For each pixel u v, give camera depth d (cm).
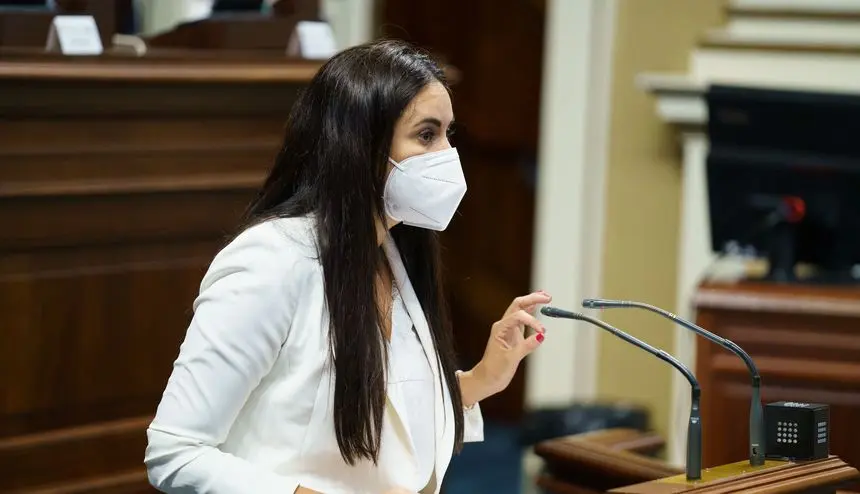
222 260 693
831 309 1218
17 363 1088
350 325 688
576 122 1894
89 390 1134
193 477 662
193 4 1881
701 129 1800
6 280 1078
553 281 1922
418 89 707
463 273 2356
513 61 2289
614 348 1891
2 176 1061
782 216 1375
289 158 726
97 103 1109
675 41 1844
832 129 1337
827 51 1752
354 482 708
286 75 1227
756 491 677
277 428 693
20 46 1148
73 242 1114
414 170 707
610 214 1892
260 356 680
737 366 1242
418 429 730
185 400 669
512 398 2333
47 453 1103
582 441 1056
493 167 2327
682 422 1745
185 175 1180
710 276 1407
